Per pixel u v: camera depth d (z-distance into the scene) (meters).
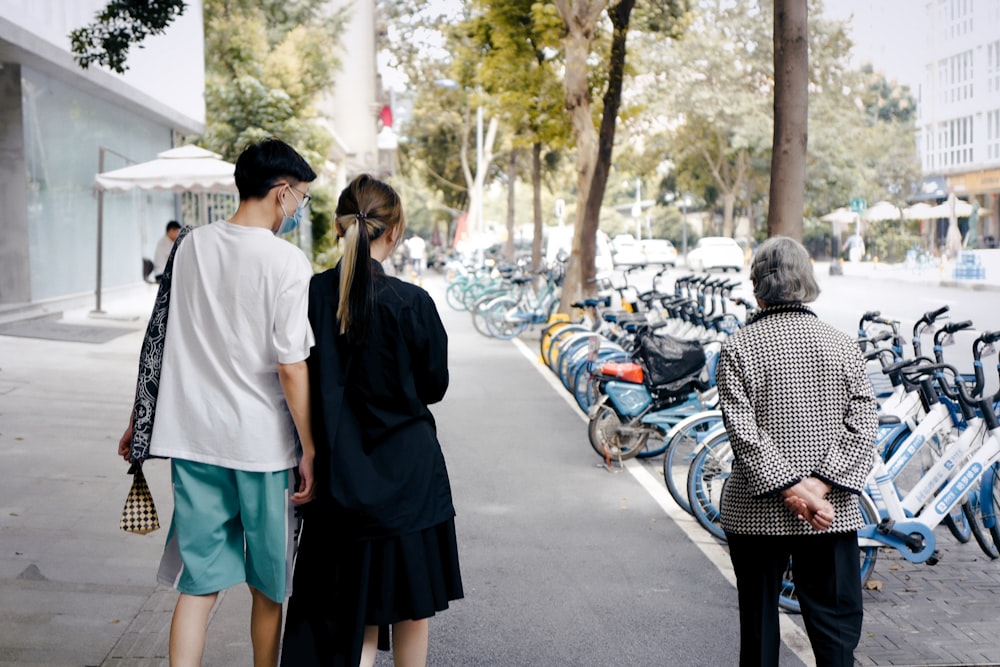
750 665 3.57
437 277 43.78
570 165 51.84
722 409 3.48
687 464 7.05
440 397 3.36
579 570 5.65
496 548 6.06
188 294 3.35
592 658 4.43
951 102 53.72
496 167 54.62
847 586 3.43
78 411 9.55
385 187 3.34
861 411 3.42
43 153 17.59
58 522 6.12
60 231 18.52
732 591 5.31
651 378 8.07
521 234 60.19
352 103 50.25
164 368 3.37
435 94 46.81
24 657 4.17
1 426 8.73
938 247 54.72
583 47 17.28
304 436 3.25
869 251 54.75
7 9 13.92
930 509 4.95
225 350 3.29
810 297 3.53
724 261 42.56
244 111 26.44
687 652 4.50
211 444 3.30
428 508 3.27
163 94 22.91
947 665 4.37
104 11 9.14
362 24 50.06
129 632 4.49
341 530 3.21
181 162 16.44
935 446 5.55
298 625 3.27
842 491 3.41
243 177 3.36
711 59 48.53
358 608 3.19
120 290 22.06
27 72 16.72
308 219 27.48
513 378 13.32
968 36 51.97
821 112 50.28
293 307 3.24
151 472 7.41
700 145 54.59
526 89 21.30
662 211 85.94
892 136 53.66
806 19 7.68
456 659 4.41
